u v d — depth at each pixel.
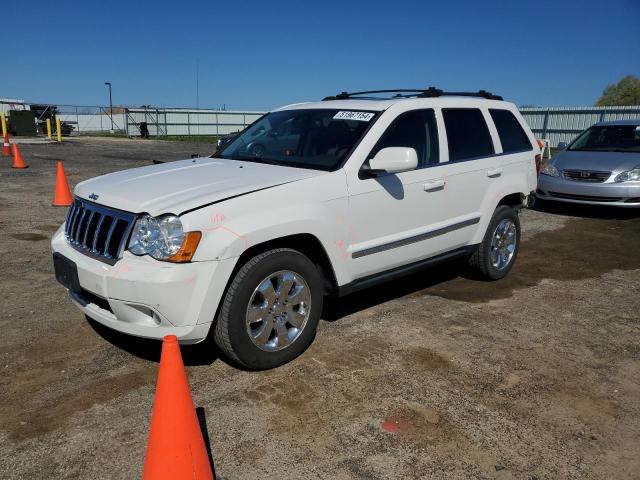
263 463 2.76
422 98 4.84
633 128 10.08
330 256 3.86
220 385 3.48
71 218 3.91
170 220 3.19
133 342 4.07
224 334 3.43
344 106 4.71
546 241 7.77
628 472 2.77
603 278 6.00
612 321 4.73
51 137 31.75
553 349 4.14
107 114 41.91
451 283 5.66
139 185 3.71
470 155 5.13
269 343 3.65
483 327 4.52
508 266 5.81
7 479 2.60
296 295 3.71
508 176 5.51
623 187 8.92
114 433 2.97
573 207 10.54
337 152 4.16
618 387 3.60
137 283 3.15
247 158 4.57
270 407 3.25
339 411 3.22
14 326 4.30
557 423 3.17
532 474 2.73
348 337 4.23
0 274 5.56
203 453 2.44
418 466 2.77
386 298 5.15
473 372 3.74
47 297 4.95
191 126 43.00
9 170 14.34
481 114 5.39
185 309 3.19
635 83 55.69
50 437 2.93
